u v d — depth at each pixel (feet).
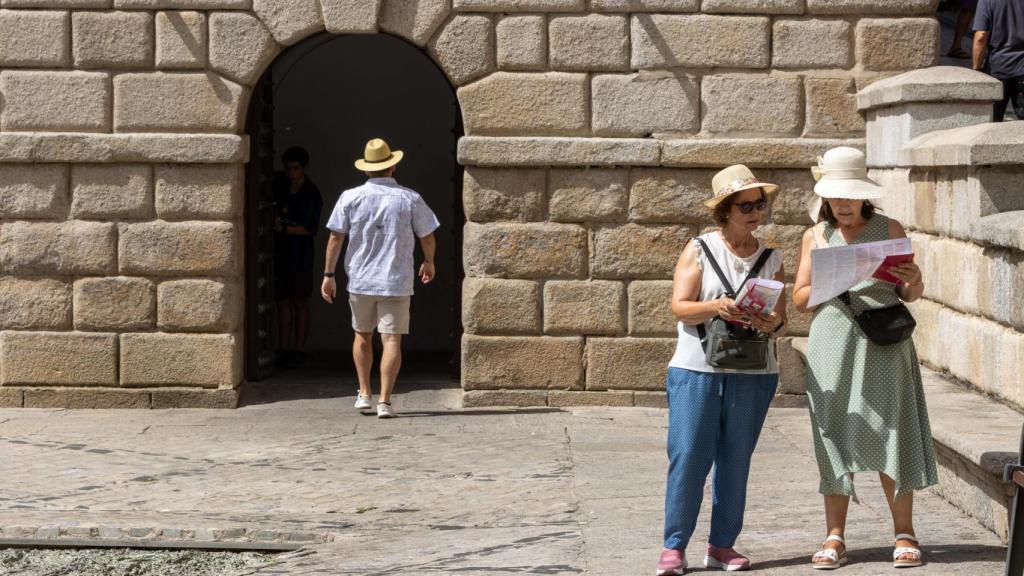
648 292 36.78
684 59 36.60
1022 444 18.49
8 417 35.99
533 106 36.73
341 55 49.70
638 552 22.95
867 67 36.70
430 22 36.58
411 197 35.78
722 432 21.16
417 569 22.49
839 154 21.26
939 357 31.96
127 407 37.17
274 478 29.63
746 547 22.95
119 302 37.04
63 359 37.09
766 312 20.10
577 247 36.83
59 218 36.94
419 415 36.47
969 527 23.77
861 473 28.63
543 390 37.14
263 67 36.88
